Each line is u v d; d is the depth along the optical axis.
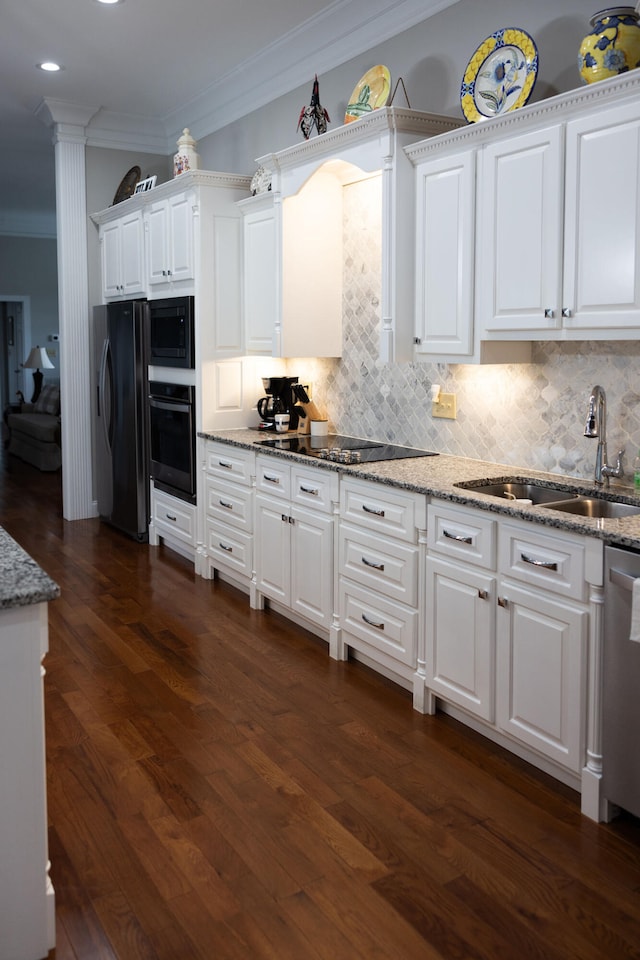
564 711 2.41
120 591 4.52
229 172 5.35
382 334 3.40
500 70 2.98
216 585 4.65
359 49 3.99
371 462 3.46
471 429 3.52
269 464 3.96
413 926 1.92
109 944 1.86
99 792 2.50
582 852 2.21
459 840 2.26
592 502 2.81
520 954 1.83
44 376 12.23
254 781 2.56
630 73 2.30
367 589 3.31
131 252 5.50
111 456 5.86
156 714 3.03
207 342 4.69
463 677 2.81
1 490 7.67
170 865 2.15
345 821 2.35
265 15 4.05
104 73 4.97
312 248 4.21
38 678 1.76
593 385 2.93
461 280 3.05
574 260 2.57
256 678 3.35
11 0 3.90
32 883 1.80
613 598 2.19
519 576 2.52
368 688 3.26
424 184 3.20
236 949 1.85
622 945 1.86
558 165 2.59
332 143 3.58
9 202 9.85
